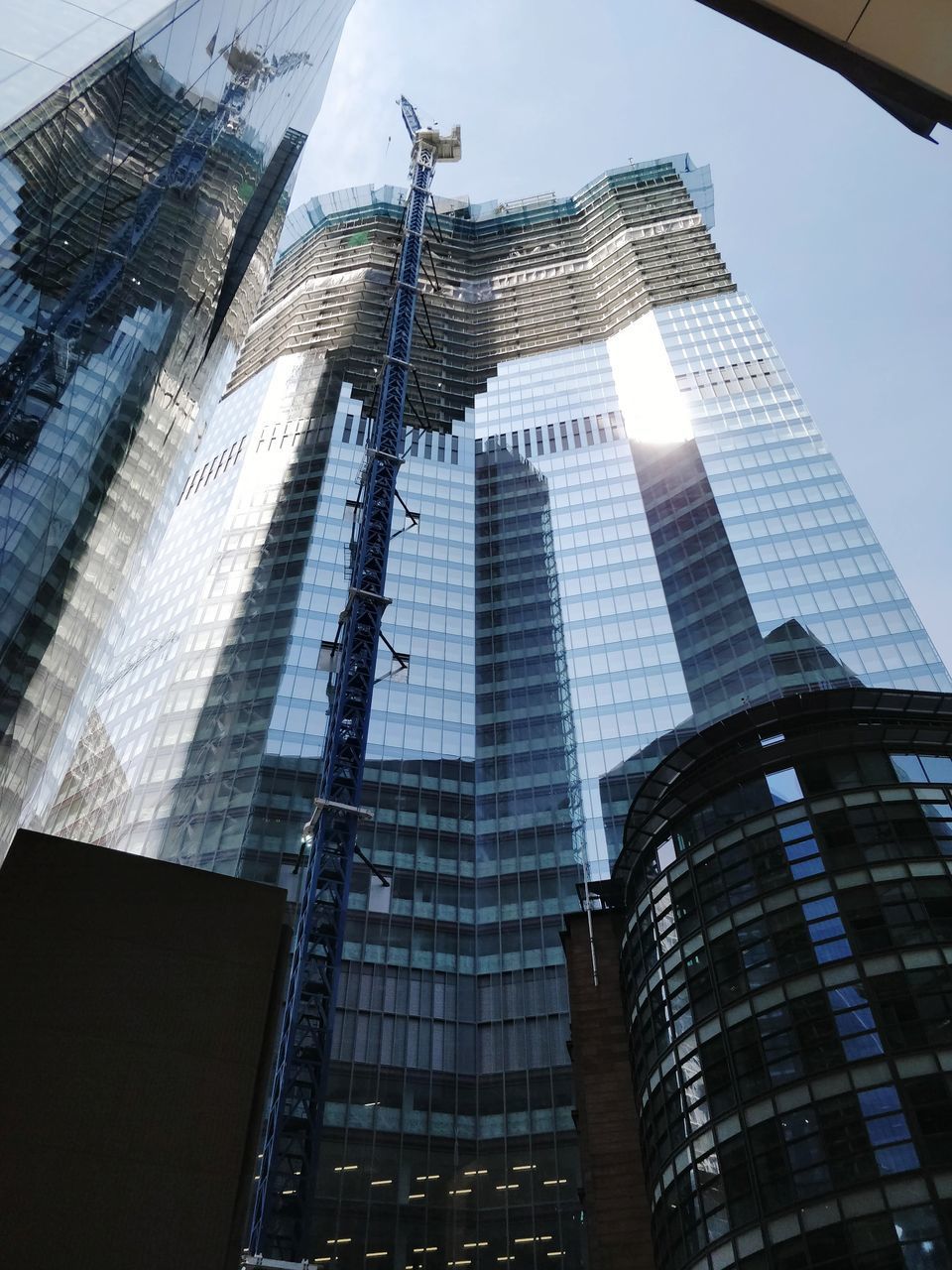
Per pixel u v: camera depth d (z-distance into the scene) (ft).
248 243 272.72
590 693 387.14
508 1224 250.16
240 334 290.56
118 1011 47.19
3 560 108.17
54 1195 41.55
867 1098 123.44
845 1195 116.88
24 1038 45.03
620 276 642.22
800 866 151.64
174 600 420.77
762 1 44.50
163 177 163.73
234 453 501.15
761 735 175.73
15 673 123.34
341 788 209.36
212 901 52.54
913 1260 108.78
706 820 169.27
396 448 302.86
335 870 196.54
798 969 140.26
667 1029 152.25
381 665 387.75
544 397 550.77
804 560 409.90
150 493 187.42
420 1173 260.21
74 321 120.98
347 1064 278.46
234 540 432.66
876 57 45.29
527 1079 282.36
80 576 147.23
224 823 316.40
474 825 349.00
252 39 213.46
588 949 195.83
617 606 419.13
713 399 511.40
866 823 153.58
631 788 352.08
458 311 642.22
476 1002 302.25
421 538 451.53
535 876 331.77
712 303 592.60
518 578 442.50
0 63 94.12
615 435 510.58
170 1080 46.14
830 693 170.30
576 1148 263.49
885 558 402.72
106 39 111.96
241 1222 43.86
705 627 398.01
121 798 335.88
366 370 533.96
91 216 124.26
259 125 252.42
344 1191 251.80
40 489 114.93
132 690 385.91
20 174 98.99
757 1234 120.78
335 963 183.11
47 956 47.55
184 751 343.05
